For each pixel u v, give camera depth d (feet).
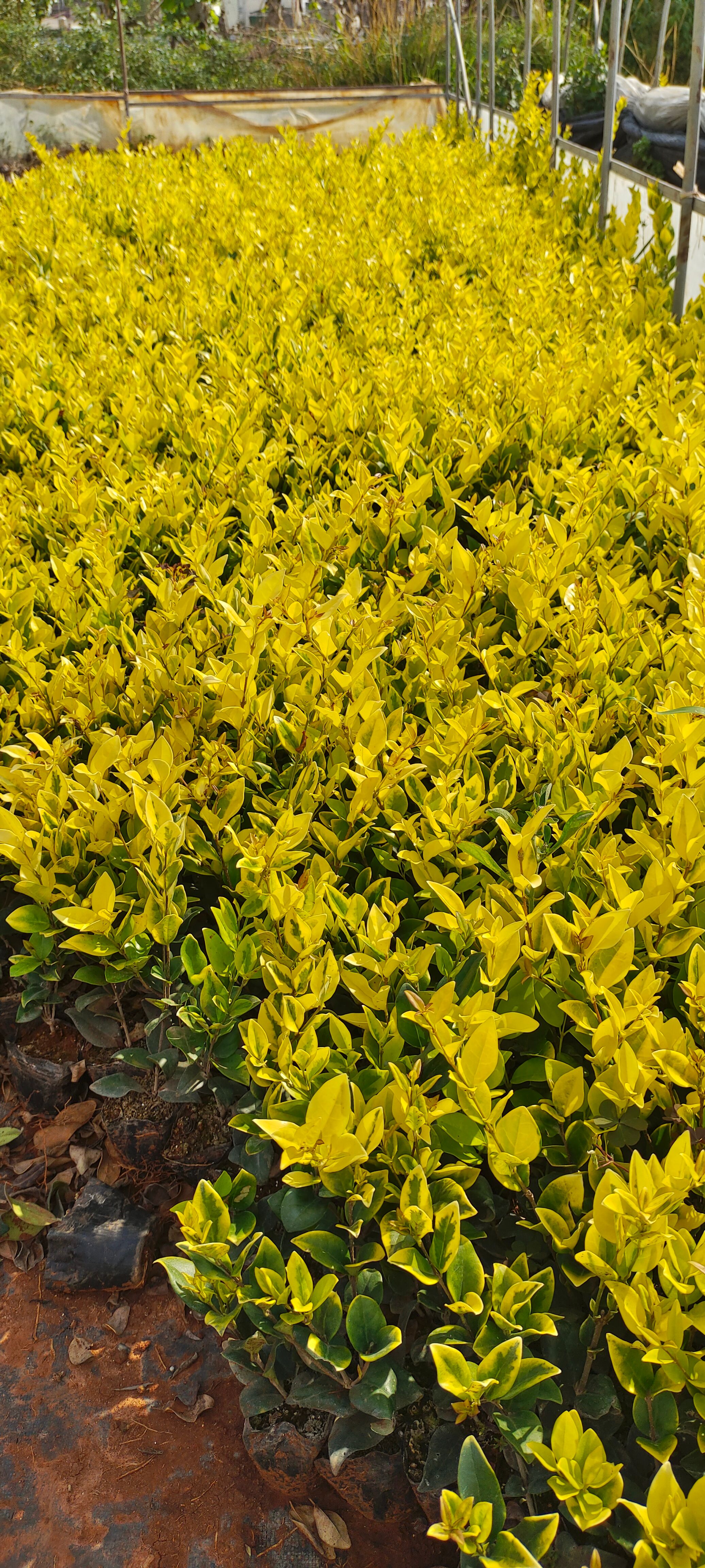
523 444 13.15
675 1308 4.86
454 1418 5.82
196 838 7.97
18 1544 6.38
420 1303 6.03
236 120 48.06
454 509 11.50
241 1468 6.63
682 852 6.77
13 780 8.15
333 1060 6.50
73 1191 8.11
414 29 55.26
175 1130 7.73
